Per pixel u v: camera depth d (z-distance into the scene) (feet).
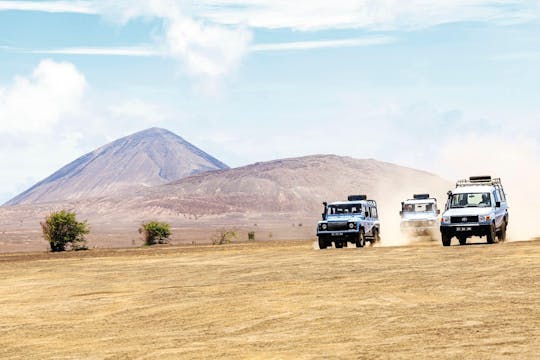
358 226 114.32
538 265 71.61
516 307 48.37
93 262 110.22
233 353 38.32
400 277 67.46
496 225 106.42
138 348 41.34
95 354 40.34
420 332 41.29
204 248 154.30
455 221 104.06
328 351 37.42
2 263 120.57
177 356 38.40
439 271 70.69
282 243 164.04
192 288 67.41
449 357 34.53
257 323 47.29
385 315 47.57
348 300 54.85
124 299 62.80
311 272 75.87
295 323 46.47
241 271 81.46
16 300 66.08
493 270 69.31
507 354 34.63
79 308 59.16
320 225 115.44
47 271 95.45
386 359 34.73
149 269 90.94
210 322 48.85
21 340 46.26
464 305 50.08
